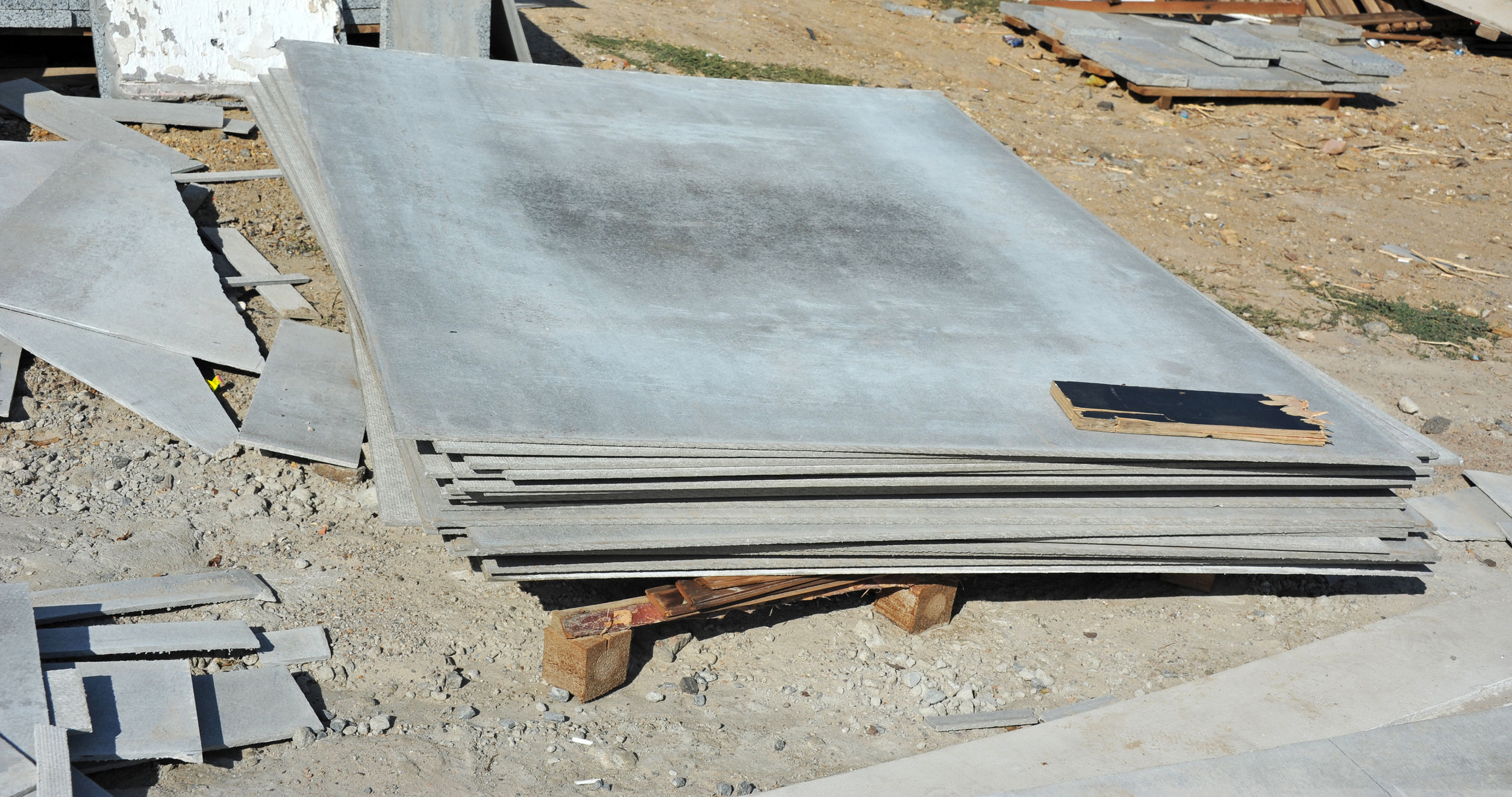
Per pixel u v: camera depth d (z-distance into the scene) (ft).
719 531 12.97
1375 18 56.18
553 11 41.68
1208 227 33.42
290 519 16.28
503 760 12.57
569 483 12.39
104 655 12.51
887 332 16.14
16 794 9.71
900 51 45.78
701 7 46.03
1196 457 13.87
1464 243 34.53
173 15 28.09
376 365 13.08
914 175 22.53
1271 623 17.08
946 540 13.96
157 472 16.58
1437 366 26.50
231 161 26.99
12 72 29.37
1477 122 46.55
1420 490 21.21
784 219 19.49
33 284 18.43
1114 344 16.87
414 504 14.02
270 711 12.37
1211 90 43.55
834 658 15.17
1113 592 17.54
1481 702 15.25
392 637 14.21
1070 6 51.29
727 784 12.68
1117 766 13.37
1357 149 41.68
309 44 22.07
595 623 13.56
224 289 21.63
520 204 18.13
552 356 13.87
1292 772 12.84
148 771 11.43
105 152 22.62
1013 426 13.93
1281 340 26.66
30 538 14.62
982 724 14.33
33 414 17.31
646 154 21.09
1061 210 21.98
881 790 12.59
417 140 19.44
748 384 14.06
